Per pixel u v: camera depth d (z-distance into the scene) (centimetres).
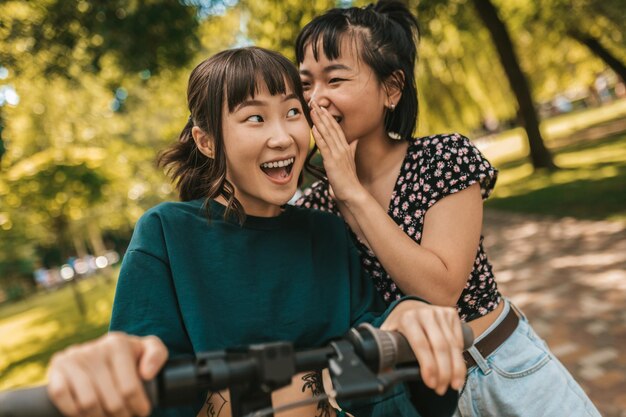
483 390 160
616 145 1584
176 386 72
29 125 1748
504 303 170
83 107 1770
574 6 1341
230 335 121
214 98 125
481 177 156
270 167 126
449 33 1318
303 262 133
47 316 1553
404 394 108
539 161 1427
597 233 745
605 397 345
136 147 2056
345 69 159
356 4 955
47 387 68
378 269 159
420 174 161
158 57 1052
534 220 948
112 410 67
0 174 1139
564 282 576
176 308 118
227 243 127
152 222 124
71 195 1148
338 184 147
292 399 124
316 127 152
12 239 1984
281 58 127
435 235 154
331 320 132
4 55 1042
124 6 973
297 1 970
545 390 159
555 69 2245
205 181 141
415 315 90
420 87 1778
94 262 3259
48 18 990
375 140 169
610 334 428
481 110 1980
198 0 1043
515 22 1416
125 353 70
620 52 1811
